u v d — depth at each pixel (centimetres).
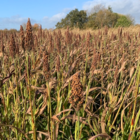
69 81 371
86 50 648
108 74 521
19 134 326
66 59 564
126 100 342
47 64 267
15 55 368
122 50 703
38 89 308
